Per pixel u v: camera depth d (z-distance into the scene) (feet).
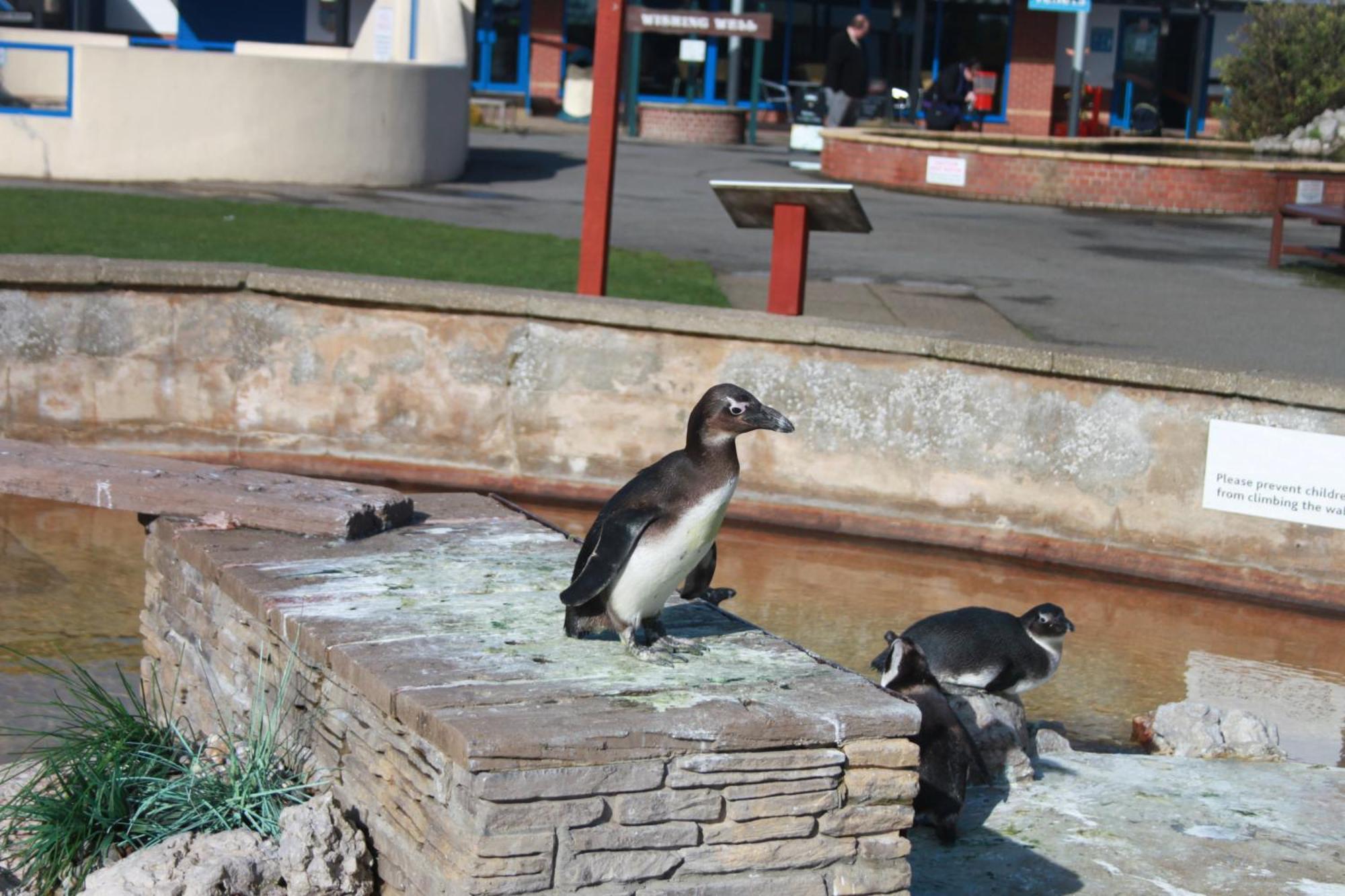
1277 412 33.68
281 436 39.47
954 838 19.53
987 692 22.21
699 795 14.71
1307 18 114.42
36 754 20.22
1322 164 90.07
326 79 75.36
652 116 122.11
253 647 18.85
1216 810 21.12
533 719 14.49
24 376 38.58
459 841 14.26
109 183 70.38
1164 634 31.32
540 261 54.60
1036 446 35.91
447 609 18.02
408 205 71.00
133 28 116.16
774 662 16.81
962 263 64.23
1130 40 144.97
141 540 33.04
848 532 37.14
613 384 38.09
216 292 38.88
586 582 15.83
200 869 15.89
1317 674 29.27
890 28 143.84
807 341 36.76
